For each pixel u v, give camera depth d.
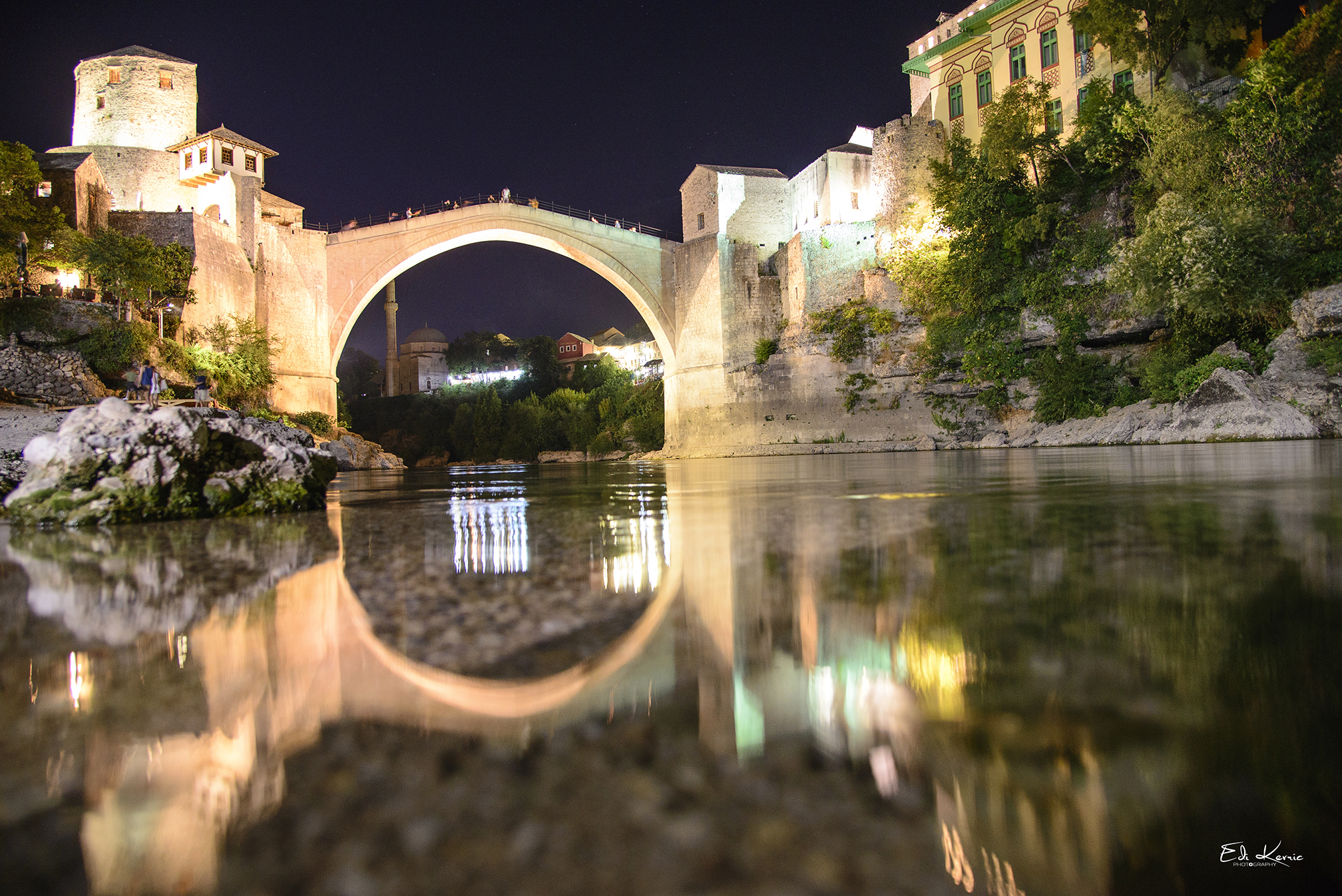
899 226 40.75
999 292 34.19
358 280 49.31
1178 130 25.42
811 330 44.97
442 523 5.80
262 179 51.12
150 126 52.62
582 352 107.81
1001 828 0.85
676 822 0.85
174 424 7.26
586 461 72.19
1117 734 1.10
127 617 2.23
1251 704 1.21
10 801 0.94
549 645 1.77
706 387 52.00
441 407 98.31
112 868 0.76
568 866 0.74
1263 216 22.91
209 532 5.50
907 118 40.69
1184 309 25.31
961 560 2.84
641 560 3.24
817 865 0.75
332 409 48.44
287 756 1.09
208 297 39.25
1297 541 3.05
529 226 51.06
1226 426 21.55
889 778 0.98
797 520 4.88
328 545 4.36
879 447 41.31
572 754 1.08
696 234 53.09
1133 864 0.82
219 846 0.80
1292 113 24.03
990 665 1.47
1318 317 20.88
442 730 1.20
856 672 1.46
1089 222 30.97
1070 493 6.27
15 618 2.26
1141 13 31.50
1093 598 2.06
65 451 6.61
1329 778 0.95
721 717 1.23
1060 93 36.06
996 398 34.56
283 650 1.77
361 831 0.84
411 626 2.00
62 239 33.78
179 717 1.29
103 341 30.53
